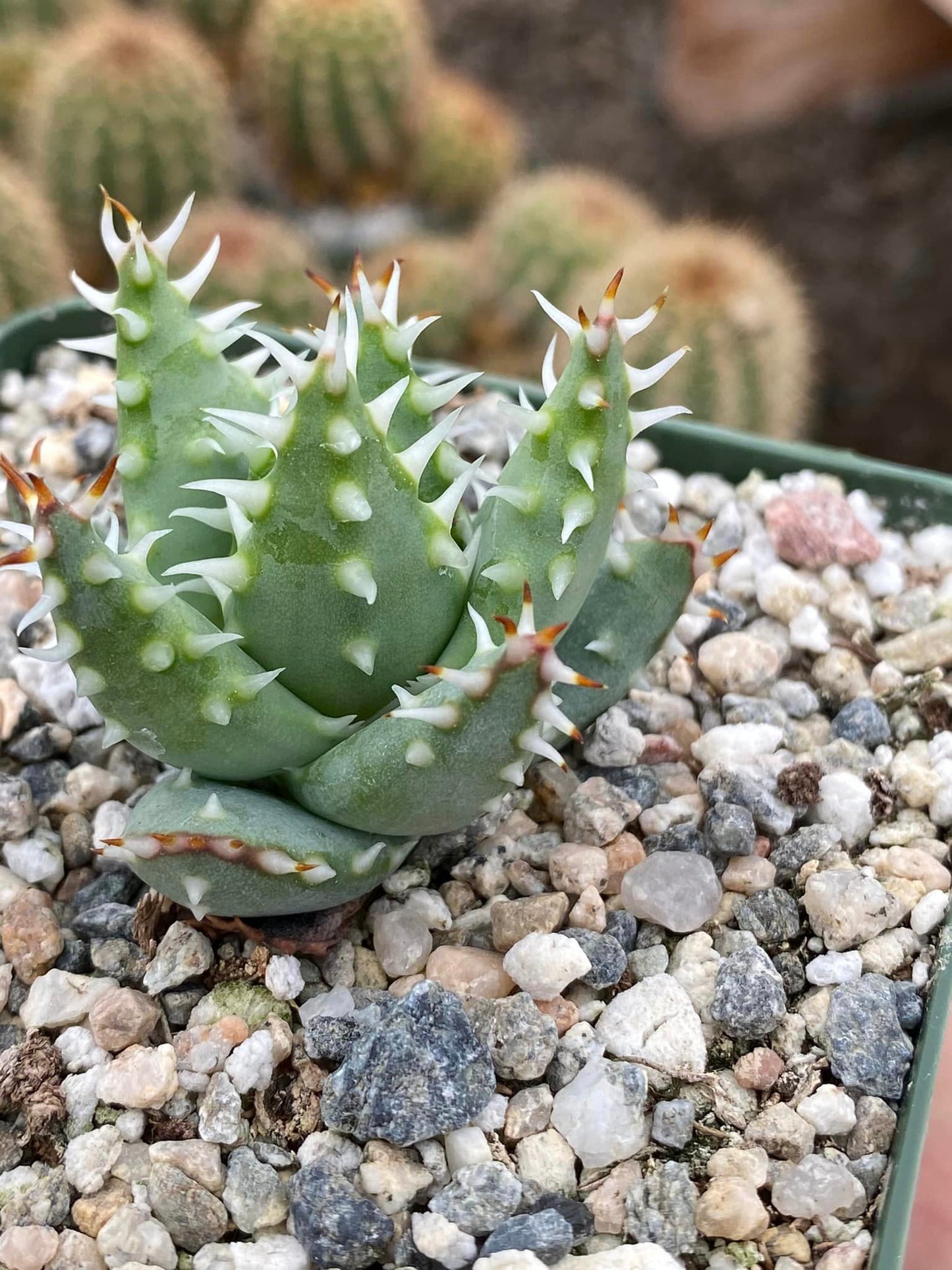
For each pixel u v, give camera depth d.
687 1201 0.12
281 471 0.11
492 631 0.12
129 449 0.13
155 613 0.11
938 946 0.13
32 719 0.15
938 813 0.14
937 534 0.17
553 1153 0.12
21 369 0.19
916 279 0.37
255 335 0.11
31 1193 0.12
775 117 0.41
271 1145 0.12
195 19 0.34
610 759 0.15
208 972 0.13
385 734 0.12
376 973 0.13
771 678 0.15
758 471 0.18
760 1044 0.13
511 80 0.45
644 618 0.13
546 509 0.12
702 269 0.20
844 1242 0.12
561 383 0.12
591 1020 0.13
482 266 0.26
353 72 0.30
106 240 0.13
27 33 0.33
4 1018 0.13
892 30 0.40
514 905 0.13
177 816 0.12
